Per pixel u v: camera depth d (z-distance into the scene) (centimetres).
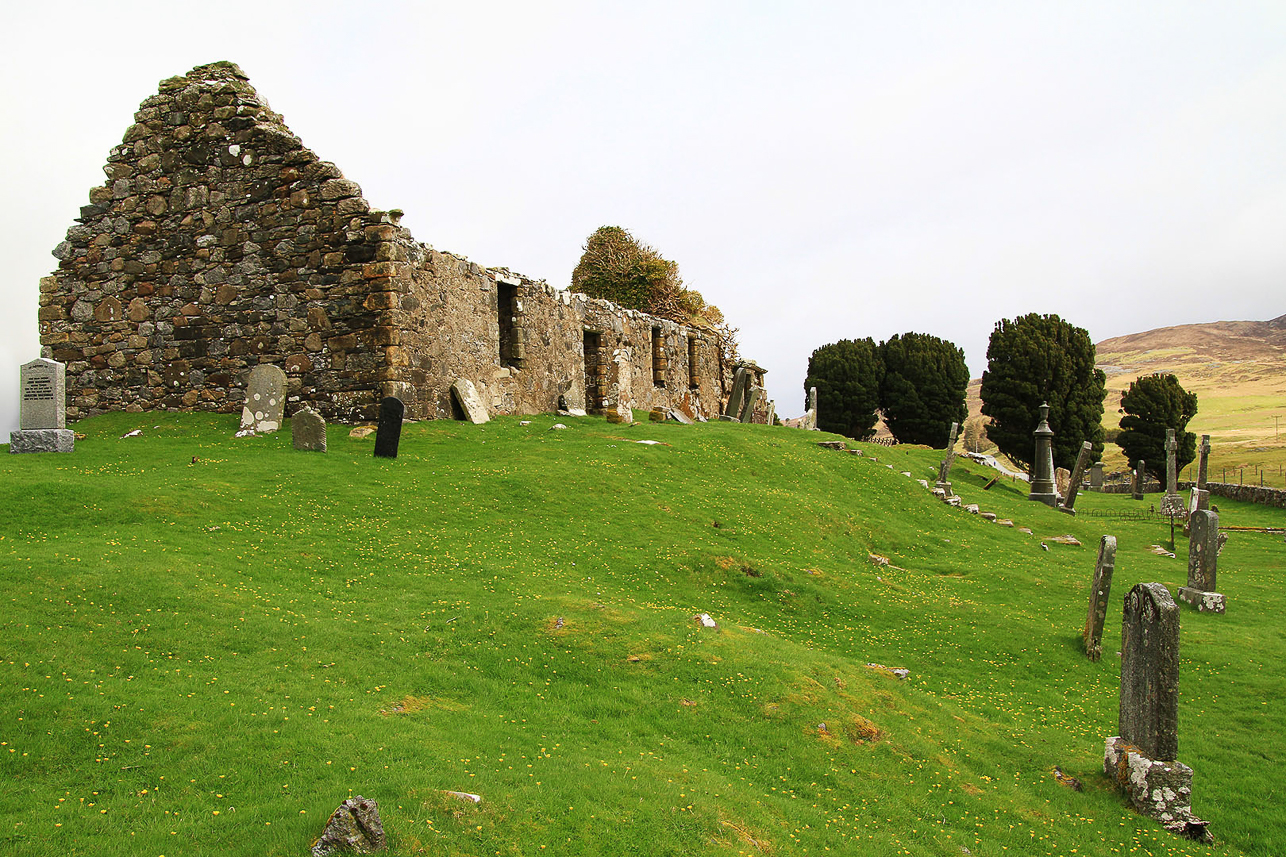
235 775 693
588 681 1031
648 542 1658
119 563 1168
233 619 1056
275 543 1397
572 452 2220
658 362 4050
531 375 3003
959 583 1822
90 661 891
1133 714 952
